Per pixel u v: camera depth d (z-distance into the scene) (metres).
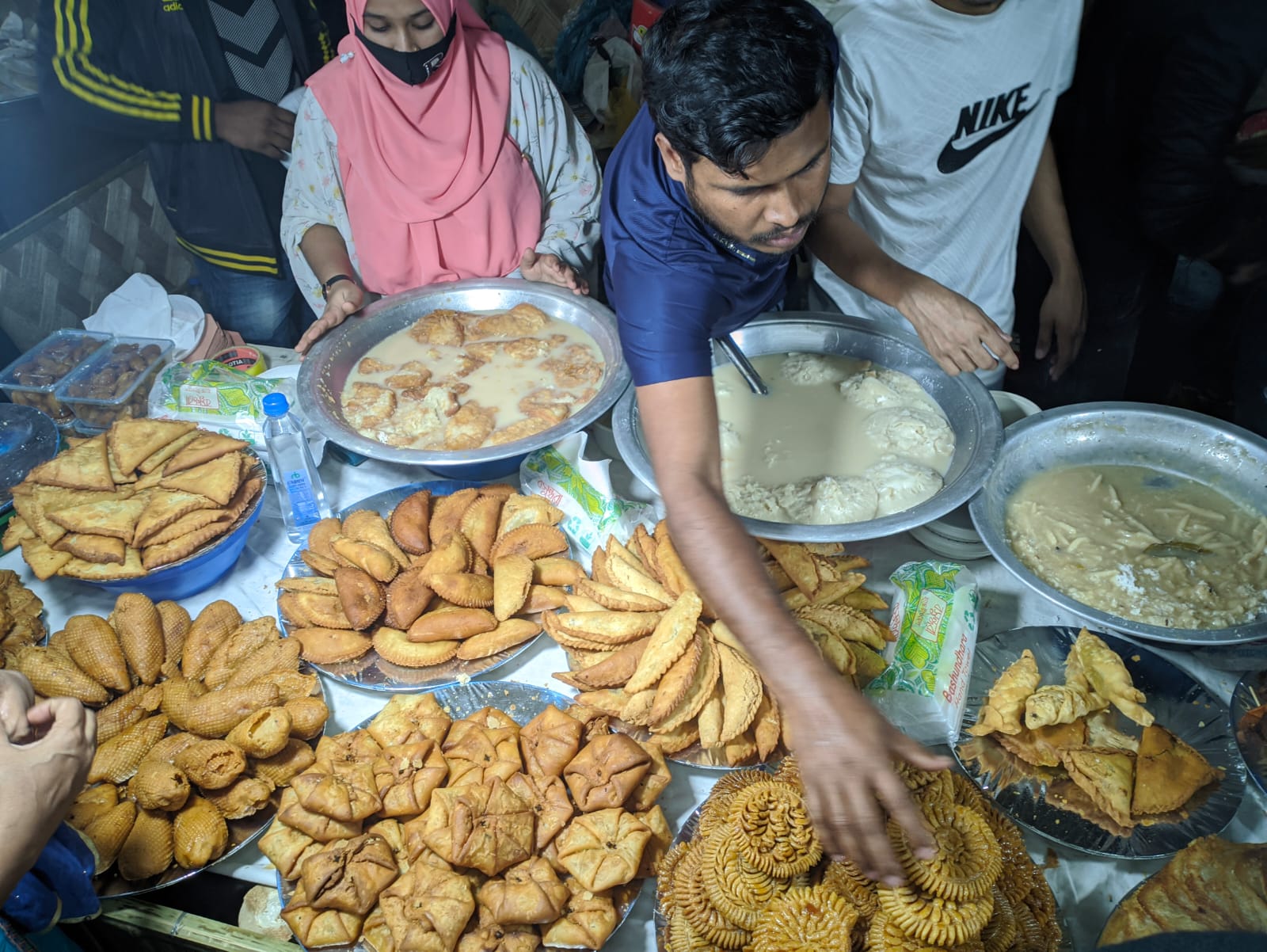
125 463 1.50
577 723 1.15
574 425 1.49
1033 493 1.45
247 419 1.63
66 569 1.38
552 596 1.34
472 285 1.93
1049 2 1.67
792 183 0.91
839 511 1.35
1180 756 1.08
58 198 2.91
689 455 1.01
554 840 1.07
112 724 1.24
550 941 0.99
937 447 1.46
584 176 2.24
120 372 1.75
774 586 0.88
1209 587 1.28
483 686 1.26
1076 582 1.31
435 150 2.01
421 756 1.14
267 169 2.52
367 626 1.32
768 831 0.95
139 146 3.07
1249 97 1.84
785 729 1.13
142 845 1.10
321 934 1.01
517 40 3.04
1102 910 1.02
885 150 1.82
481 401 1.69
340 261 2.06
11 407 1.73
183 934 1.07
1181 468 1.46
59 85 2.27
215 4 2.31
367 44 1.87
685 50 0.83
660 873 1.02
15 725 0.96
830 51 0.87
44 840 0.92
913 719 1.15
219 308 2.71
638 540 1.37
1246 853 0.94
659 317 1.05
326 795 1.09
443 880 1.02
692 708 1.14
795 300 2.42
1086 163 2.22
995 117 1.80
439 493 1.56
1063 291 2.15
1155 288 2.23
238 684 1.25
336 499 1.62
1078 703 1.12
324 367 1.71
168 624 1.36
